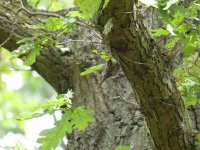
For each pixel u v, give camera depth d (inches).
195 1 92.0
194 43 92.7
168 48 94.1
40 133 92.1
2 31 121.1
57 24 89.7
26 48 89.9
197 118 108.0
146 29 90.4
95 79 121.0
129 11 85.6
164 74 92.7
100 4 81.3
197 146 95.7
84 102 121.0
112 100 118.3
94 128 118.5
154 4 82.8
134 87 93.0
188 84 95.8
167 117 94.0
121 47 88.7
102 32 87.7
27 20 120.5
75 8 121.4
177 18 89.0
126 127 115.1
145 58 90.0
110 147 115.6
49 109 91.1
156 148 96.7
